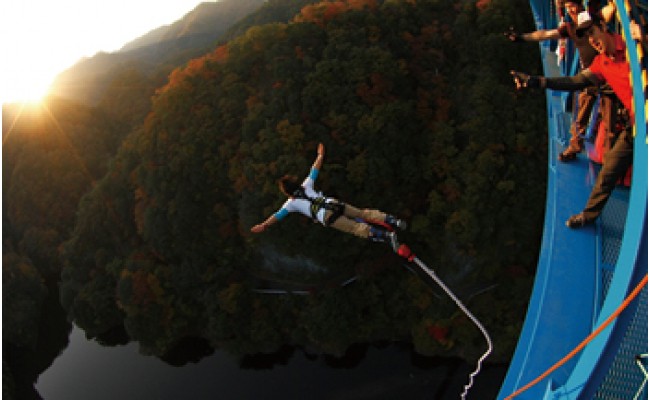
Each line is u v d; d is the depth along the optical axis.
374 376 42.03
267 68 47.28
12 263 54.78
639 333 6.12
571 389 5.69
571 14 6.57
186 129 46.84
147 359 48.38
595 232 7.42
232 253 45.94
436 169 44.12
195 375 45.75
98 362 49.59
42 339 53.44
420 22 52.22
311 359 44.41
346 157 43.41
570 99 9.94
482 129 43.84
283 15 81.06
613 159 6.54
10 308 51.72
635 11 5.29
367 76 44.75
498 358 39.41
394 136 43.22
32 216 63.19
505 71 48.12
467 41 49.72
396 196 43.91
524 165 43.25
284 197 40.97
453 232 42.00
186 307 45.66
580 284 6.96
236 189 43.91
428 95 47.66
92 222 51.56
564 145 9.41
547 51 13.80
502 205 42.06
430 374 40.94
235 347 45.00
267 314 45.09
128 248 51.16
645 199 5.16
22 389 49.28
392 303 43.56
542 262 7.68
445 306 41.75
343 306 43.31
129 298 45.34
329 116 44.16
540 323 6.81
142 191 48.09
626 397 5.77
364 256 43.41
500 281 42.59
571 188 8.31
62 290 51.31
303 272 44.84
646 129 5.23
